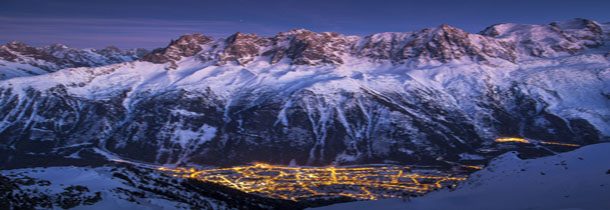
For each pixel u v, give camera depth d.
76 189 41.72
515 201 45.91
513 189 51.47
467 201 49.69
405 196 56.78
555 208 39.72
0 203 33.94
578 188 45.28
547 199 43.56
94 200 39.44
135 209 39.50
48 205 36.19
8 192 36.41
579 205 39.22
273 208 62.16
